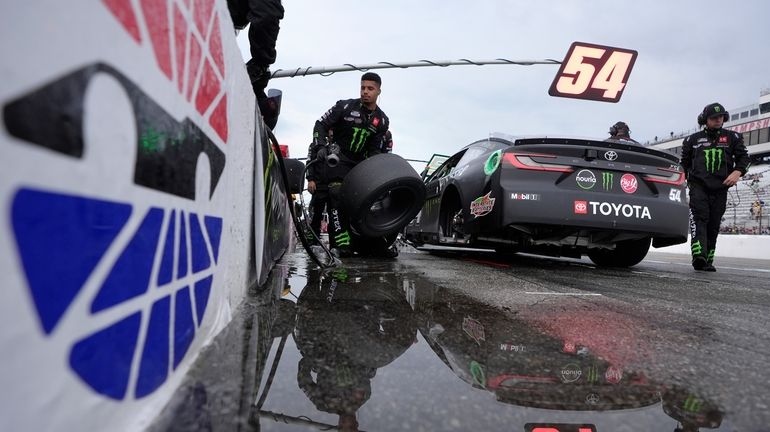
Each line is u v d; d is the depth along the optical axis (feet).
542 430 2.09
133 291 1.70
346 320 4.13
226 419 2.01
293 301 4.96
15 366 1.03
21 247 1.03
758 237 26.84
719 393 2.62
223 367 2.63
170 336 2.18
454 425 2.10
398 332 3.78
